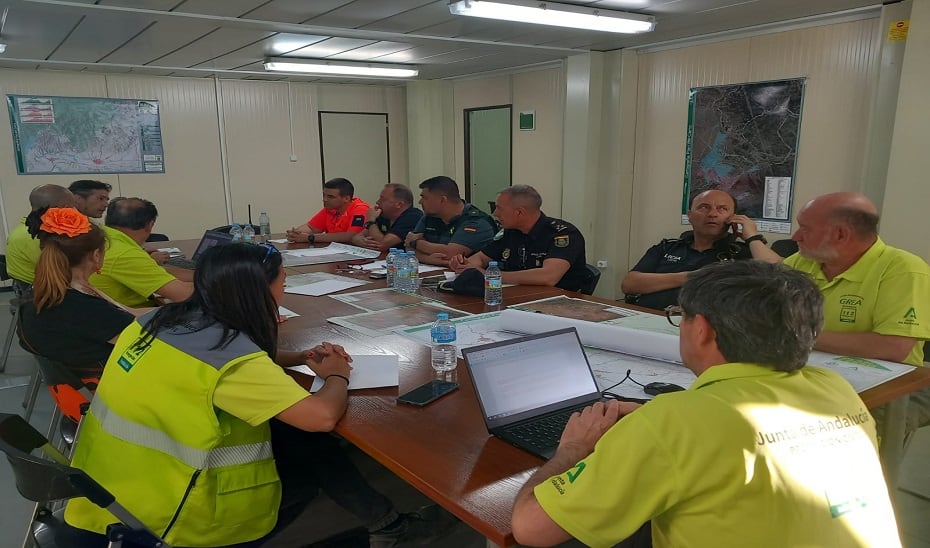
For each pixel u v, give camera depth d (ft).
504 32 14.25
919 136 10.95
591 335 5.99
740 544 2.70
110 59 16.81
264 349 4.75
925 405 6.63
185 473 4.16
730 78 14.87
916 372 5.22
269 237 15.08
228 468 4.35
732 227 8.54
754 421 2.77
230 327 4.45
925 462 8.48
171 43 14.65
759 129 14.46
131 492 4.23
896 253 5.98
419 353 6.03
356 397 4.97
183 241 15.70
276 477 4.69
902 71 11.08
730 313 2.97
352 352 6.06
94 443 4.45
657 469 2.75
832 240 6.06
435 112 23.65
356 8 11.66
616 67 16.89
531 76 19.79
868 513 2.93
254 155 22.25
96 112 19.42
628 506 2.78
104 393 4.44
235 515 4.41
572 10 11.87
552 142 19.47
